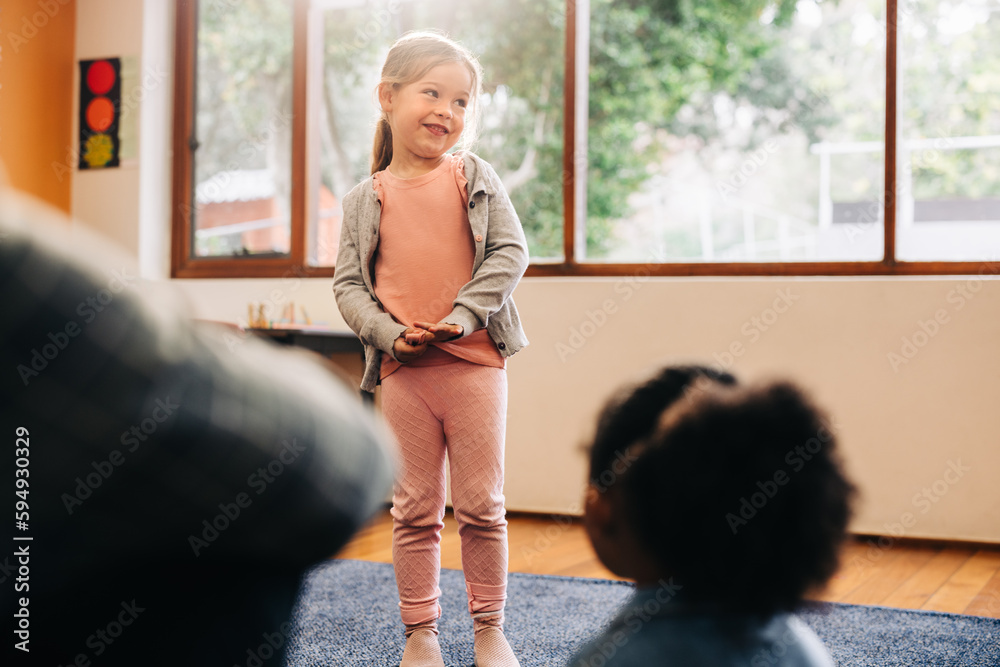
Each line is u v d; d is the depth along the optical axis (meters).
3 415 0.41
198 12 3.88
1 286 0.40
